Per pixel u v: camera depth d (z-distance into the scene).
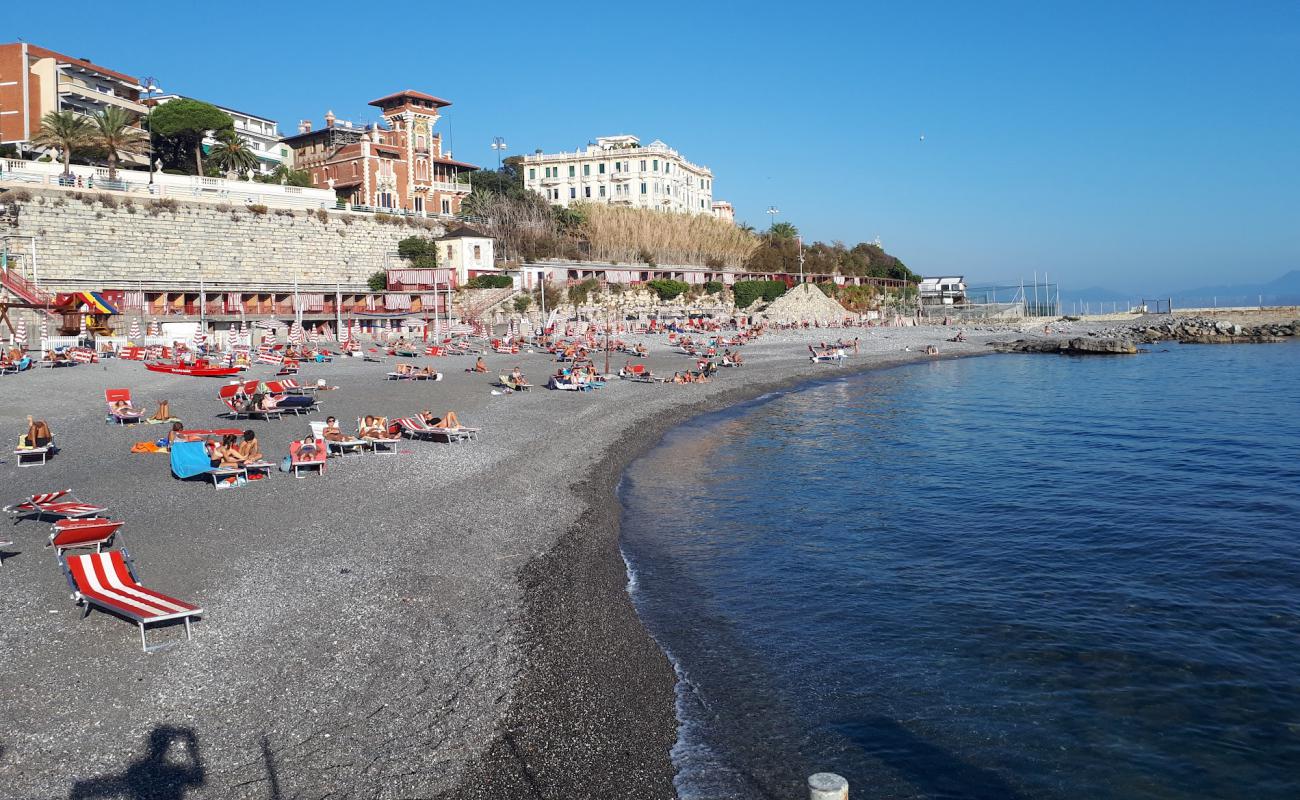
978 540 20.11
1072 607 15.77
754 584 16.80
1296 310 143.38
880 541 19.95
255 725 9.66
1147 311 155.38
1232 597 16.28
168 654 11.07
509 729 10.26
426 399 35.62
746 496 24.27
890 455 30.83
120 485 19.30
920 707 11.84
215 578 13.78
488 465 24.17
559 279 89.12
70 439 24.14
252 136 112.06
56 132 63.94
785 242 126.31
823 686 12.39
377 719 10.07
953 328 112.50
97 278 59.34
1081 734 11.26
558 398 39.09
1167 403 45.41
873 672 12.91
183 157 82.94
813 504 23.42
